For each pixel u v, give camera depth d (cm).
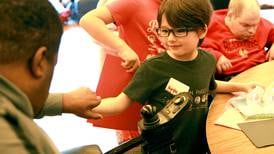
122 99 118
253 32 166
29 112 51
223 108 116
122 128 150
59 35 57
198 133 120
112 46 133
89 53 354
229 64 158
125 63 131
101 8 141
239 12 163
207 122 107
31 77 54
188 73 118
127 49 133
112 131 246
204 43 164
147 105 107
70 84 295
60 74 314
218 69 156
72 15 418
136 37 142
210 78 125
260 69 147
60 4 413
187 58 118
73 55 351
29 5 53
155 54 139
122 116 146
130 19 141
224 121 107
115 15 138
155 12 140
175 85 117
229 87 127
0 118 46
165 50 129
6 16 51
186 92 114
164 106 112
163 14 114
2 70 52
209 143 97
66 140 239
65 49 365
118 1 140
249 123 104
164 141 106
